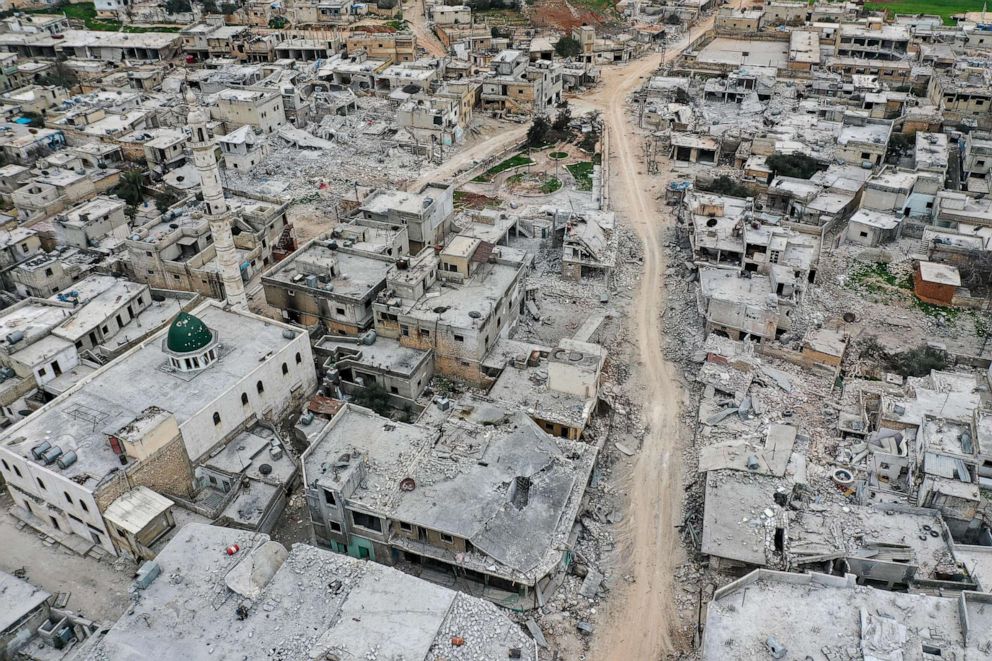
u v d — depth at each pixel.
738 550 54.91
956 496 56.12
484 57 171.50
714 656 44.81
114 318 80.69
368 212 95.88
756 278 87.56
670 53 194.75
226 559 49.84
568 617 54.38
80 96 152.38
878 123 134.38
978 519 56.75
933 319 87.50
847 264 97.75
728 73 175.50
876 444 66.31
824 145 127.44
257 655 44.22
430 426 64.75
